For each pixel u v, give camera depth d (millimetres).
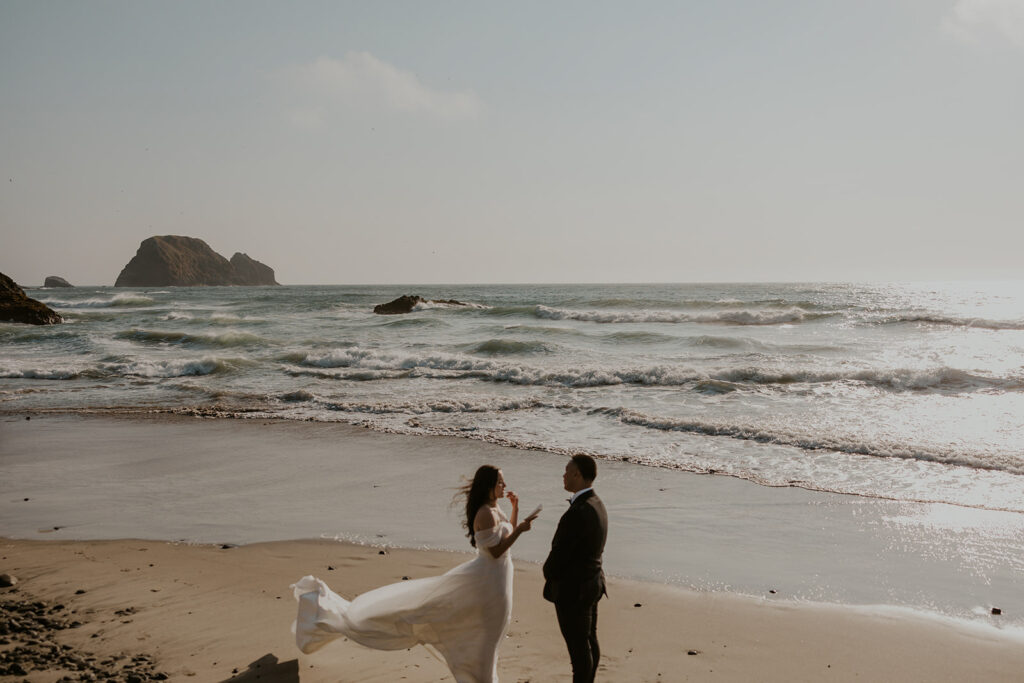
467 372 21172
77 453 12461
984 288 119562
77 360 25281
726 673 4785
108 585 6441
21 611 5816
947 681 4703
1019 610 5938
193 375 22656
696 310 46969
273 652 5008
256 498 9641
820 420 14320
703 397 17203
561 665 4836
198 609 5852
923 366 21141
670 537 7977
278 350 28078
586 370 20188
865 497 9398
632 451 12172
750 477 10453
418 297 52312
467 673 4367
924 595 6289
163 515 8852
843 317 35406
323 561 7160
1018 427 13320
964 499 9227
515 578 6688
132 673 4652
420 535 8000
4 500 9578
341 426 14703
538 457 11859
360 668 4766
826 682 4664
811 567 7008
